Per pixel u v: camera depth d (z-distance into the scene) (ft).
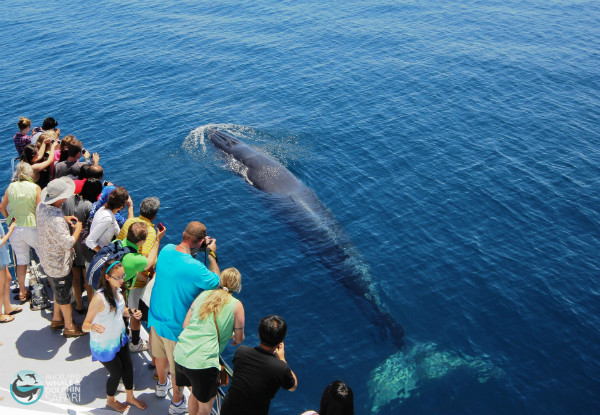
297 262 51.52
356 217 58.18
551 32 116.16
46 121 44.14
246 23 119.55
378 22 120.67
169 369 29.43
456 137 74.08
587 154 70.38
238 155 68.64
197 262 25.75
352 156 69.56
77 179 35.40
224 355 42.14
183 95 86.48
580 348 43.06
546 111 81.76
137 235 26.78
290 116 79.97
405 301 47.44
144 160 68.18
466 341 43.68
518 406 38.40
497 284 49.21
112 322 25.64
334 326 44.78
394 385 39.78
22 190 31.63
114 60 99.50
